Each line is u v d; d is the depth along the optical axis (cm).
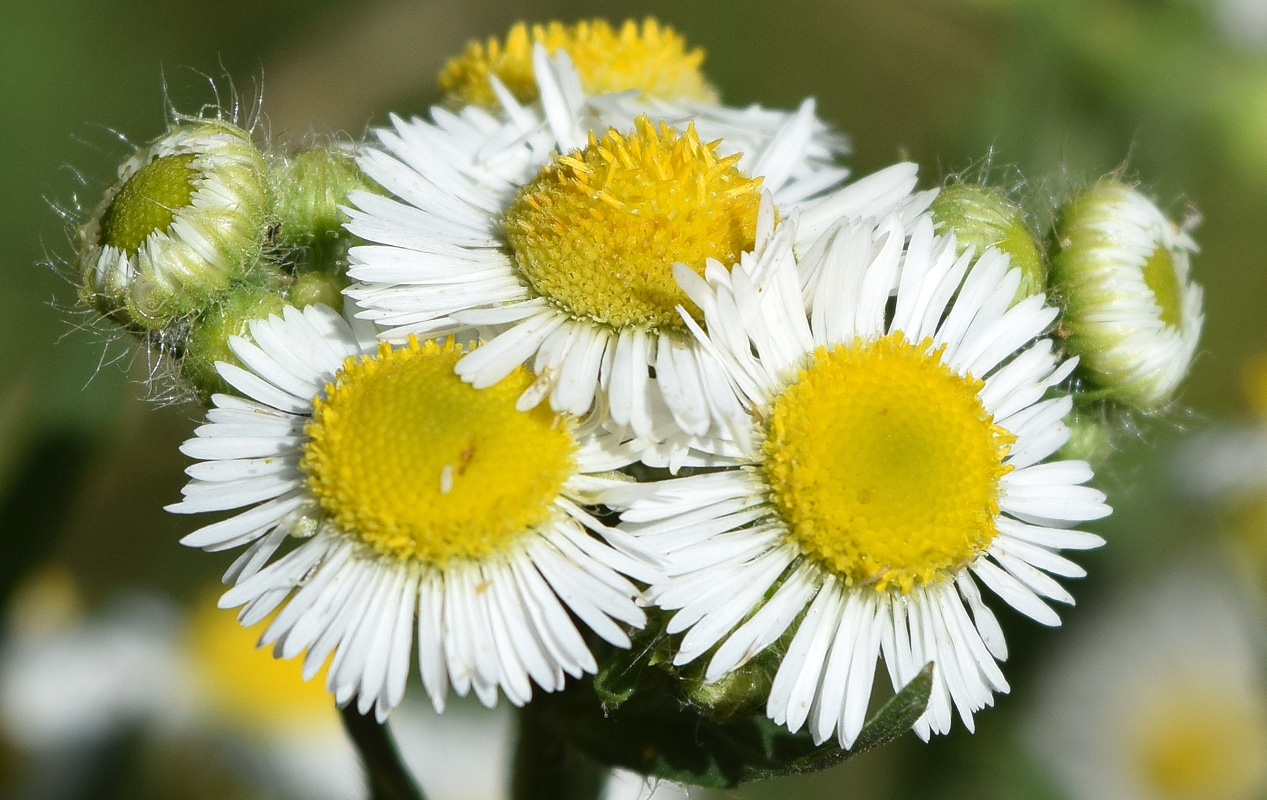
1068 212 15
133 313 14
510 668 13
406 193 14
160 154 14
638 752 14
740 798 16
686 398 13
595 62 15
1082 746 17
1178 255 15
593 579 13
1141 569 17
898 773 17
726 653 13
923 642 13
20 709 16
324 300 14
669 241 13
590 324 13
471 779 17
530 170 14
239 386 14
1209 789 17
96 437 16
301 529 13
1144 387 15
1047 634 17
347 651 13
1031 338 14
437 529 13
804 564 13
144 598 17
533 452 13
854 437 13
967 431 13
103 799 16
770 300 13
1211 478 17
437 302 14
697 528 13
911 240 14
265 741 17
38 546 16
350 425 13
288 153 15
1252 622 17
